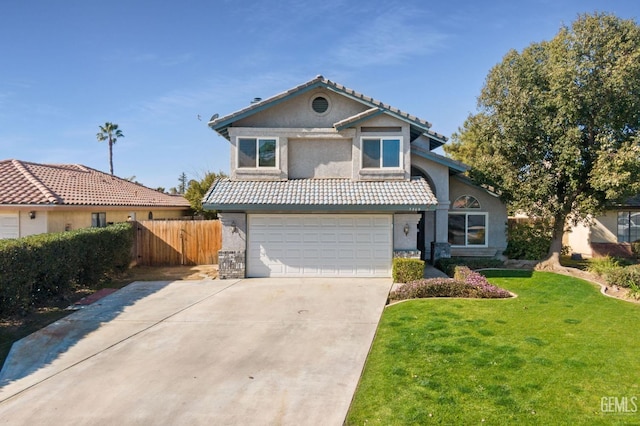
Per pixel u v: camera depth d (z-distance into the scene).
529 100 18.30
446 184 20.45
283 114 18.66
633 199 25.42
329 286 15.74
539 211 19.11
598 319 11.12
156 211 31.83
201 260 22.66
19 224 17.92
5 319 11.48
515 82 18.67
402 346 9.04
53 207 17.81
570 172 17.69
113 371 8.11
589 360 8.10
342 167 18.62
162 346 9.52
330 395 6.98
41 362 8.59
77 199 20.59
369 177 18.23
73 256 14.48
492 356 8.32
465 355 8.40
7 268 11.05
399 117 17.95
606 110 17.23
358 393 7.00
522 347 8.84
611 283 15.60
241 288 15.52
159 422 6.21
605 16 16.88
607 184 16.64
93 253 16.14
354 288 15.38
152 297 14.29
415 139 20.84
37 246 12.30
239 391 7.19
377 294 14.37
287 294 14.51
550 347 8.85
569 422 5.88
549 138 18.61
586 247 26.81
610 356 8.32
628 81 16.34
